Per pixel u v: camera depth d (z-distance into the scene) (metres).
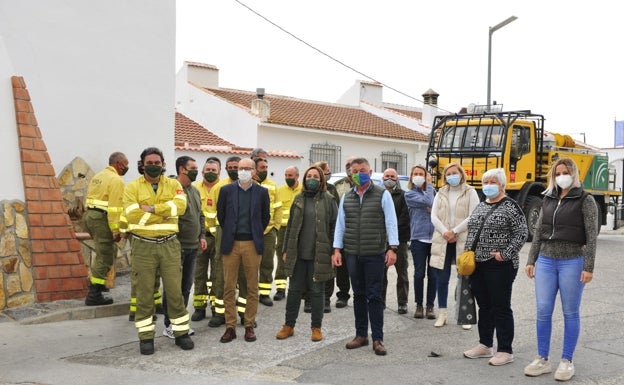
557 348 6.27
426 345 6.51
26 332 6.84
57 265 7.98
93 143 9.77
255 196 6.73
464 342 6.63
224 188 6.73
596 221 5.29
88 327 7.15
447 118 15.38
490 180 5.83
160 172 6.29
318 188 6.71
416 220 7.80
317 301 6.69
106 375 5.48
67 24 9.34
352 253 6.27
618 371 5.51
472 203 7.07
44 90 9.05
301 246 6.67
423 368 5.68
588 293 9.24
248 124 22.88
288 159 20.19
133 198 6.24
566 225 5.36
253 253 6.68
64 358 5.98
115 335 6.85
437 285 7.47
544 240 5.52
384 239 6.27
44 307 7.59
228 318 6.70
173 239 6.40
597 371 5.51
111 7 9.98
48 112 9.10
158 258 6.27
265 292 8.53
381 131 26.06
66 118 9.36
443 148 15.28
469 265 5.80
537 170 15.48
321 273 6.55
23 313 7.35
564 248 5.38
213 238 7.86
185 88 25.67
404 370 5.62
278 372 5.59
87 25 9.63
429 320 7.73
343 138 24.67
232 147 20.59
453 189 7.23
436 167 15.34
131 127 10.42
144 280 6.19
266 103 23.27
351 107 29.48
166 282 6.33
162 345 6.52
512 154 14.66
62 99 9.30
